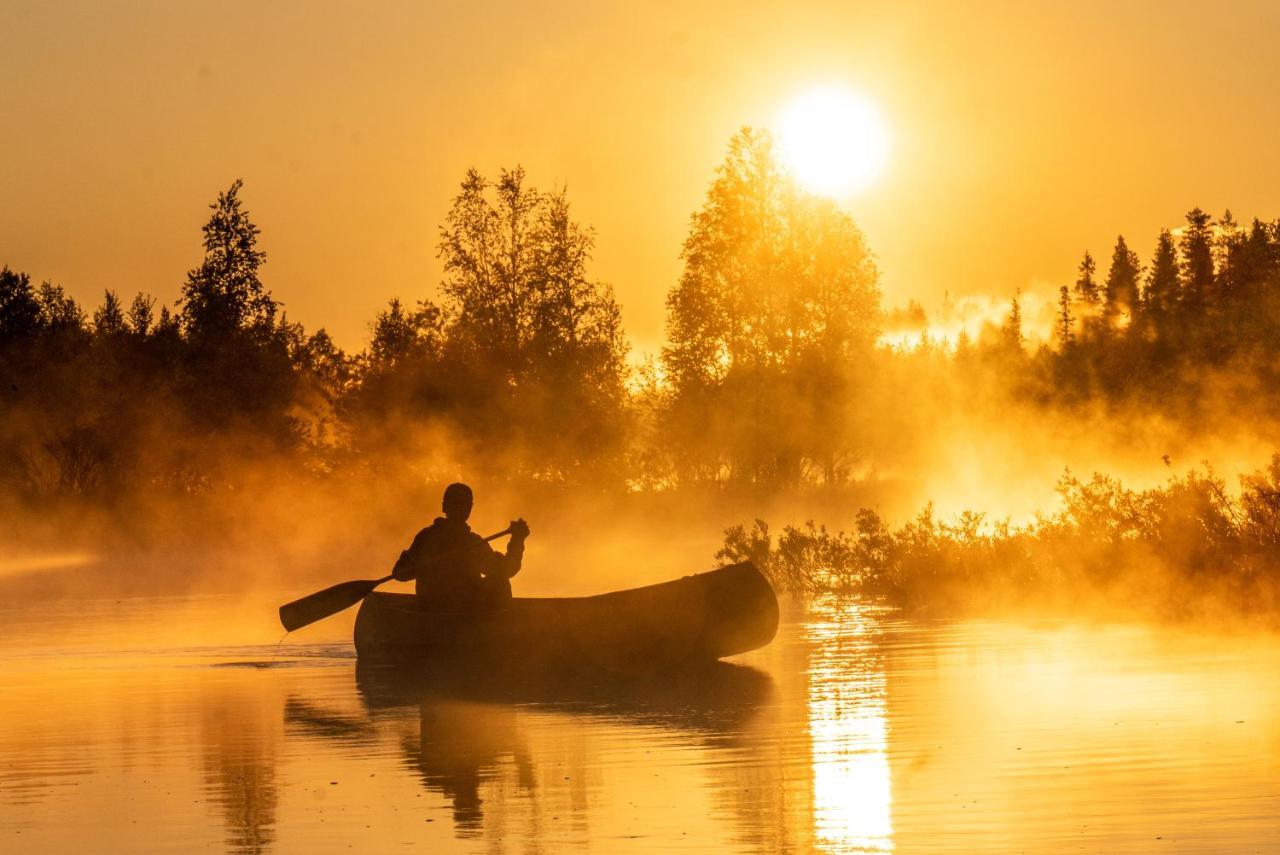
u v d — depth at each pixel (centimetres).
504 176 7181
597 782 1016
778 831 859
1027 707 1262
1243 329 4294
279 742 1224
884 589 2469
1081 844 808
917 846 815
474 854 827
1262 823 835
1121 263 12900
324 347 7319
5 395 6638
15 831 913
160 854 848
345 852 841
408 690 1545
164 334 7100
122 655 1909
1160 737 1098
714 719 1277
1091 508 2302
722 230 7275
